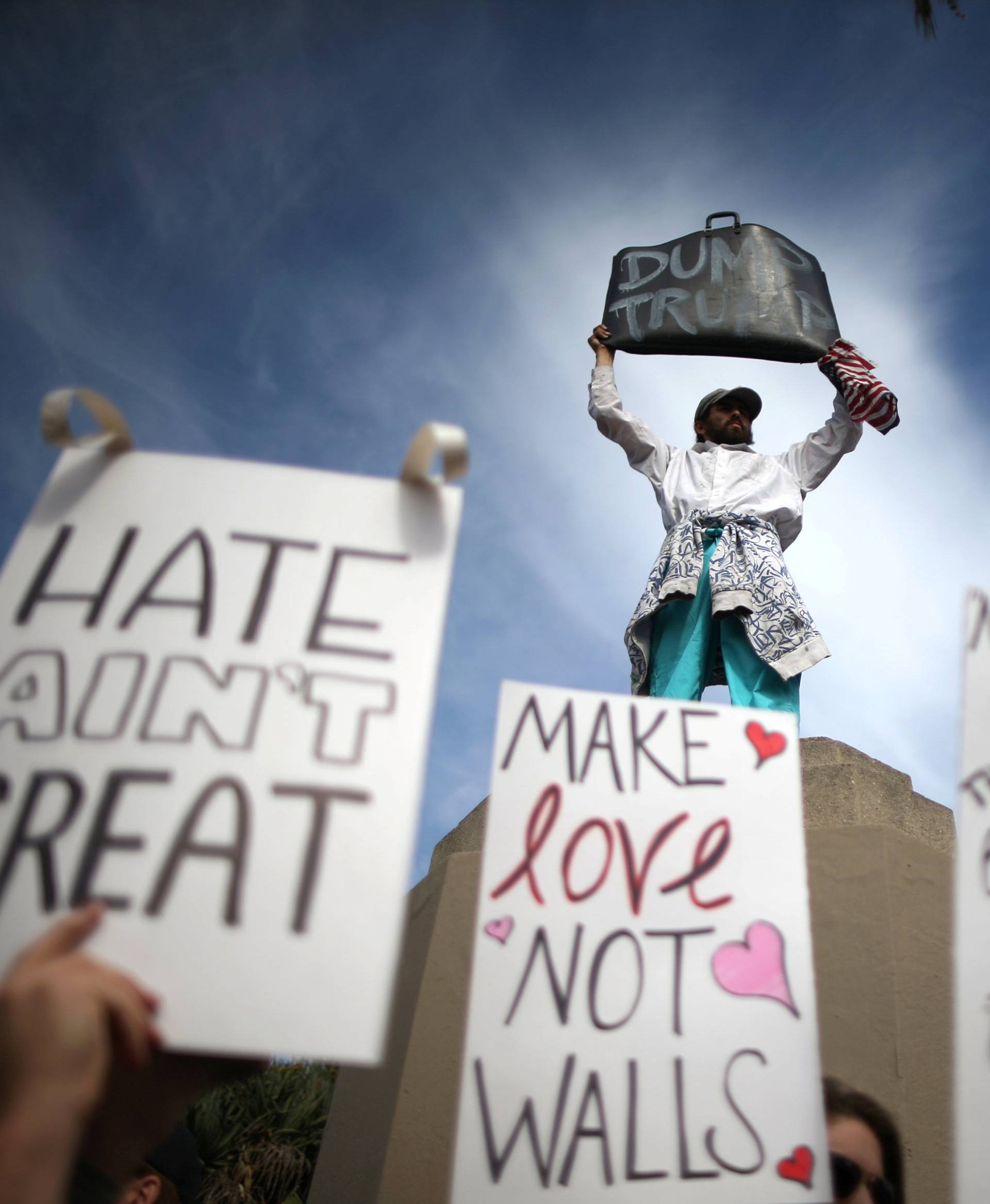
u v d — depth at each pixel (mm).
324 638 1452
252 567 1514
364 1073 3314
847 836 2990
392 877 1274
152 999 1185
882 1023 2641
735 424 4148
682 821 1791
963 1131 1276
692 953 1681
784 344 4441
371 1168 2865
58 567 1512
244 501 1573
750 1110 1566
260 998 1192
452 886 3254
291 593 1491
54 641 1448
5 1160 943
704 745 1867
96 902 1242
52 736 1367
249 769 1340
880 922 2797
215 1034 1171
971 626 1638
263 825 1298
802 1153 1534
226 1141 6016
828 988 2758
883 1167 1821
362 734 1375
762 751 1862
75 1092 999
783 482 3887
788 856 1757
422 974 3096
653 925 1702
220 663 1425
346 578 1508
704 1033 1620
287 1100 6426
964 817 1480
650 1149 1538
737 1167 1526
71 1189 1211
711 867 1749
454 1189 1506
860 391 3795
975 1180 1249
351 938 1231
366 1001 1197
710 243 4707
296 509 1568
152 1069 1302
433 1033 2959
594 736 1873
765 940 1688
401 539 1549
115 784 1326
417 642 1457
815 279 4695
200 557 1521
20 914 1240
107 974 1121
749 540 3633
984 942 1390
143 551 1525
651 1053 1605
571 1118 1561
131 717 1381
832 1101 1894
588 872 1745
